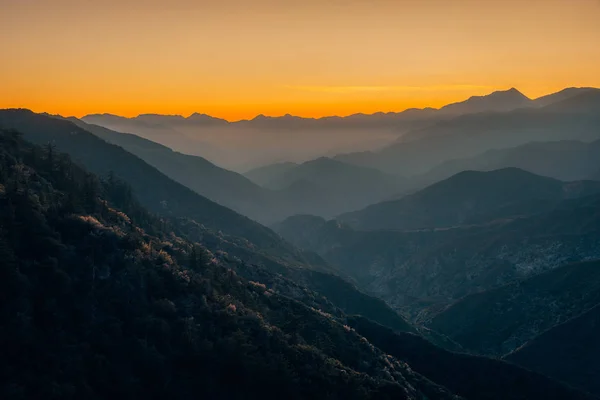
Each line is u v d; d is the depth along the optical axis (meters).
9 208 87.88
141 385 78.06
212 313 94.62
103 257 91.69
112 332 81.62
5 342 72.44
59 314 79.62
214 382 83.38
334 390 90.19
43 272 82.44
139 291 90.44
